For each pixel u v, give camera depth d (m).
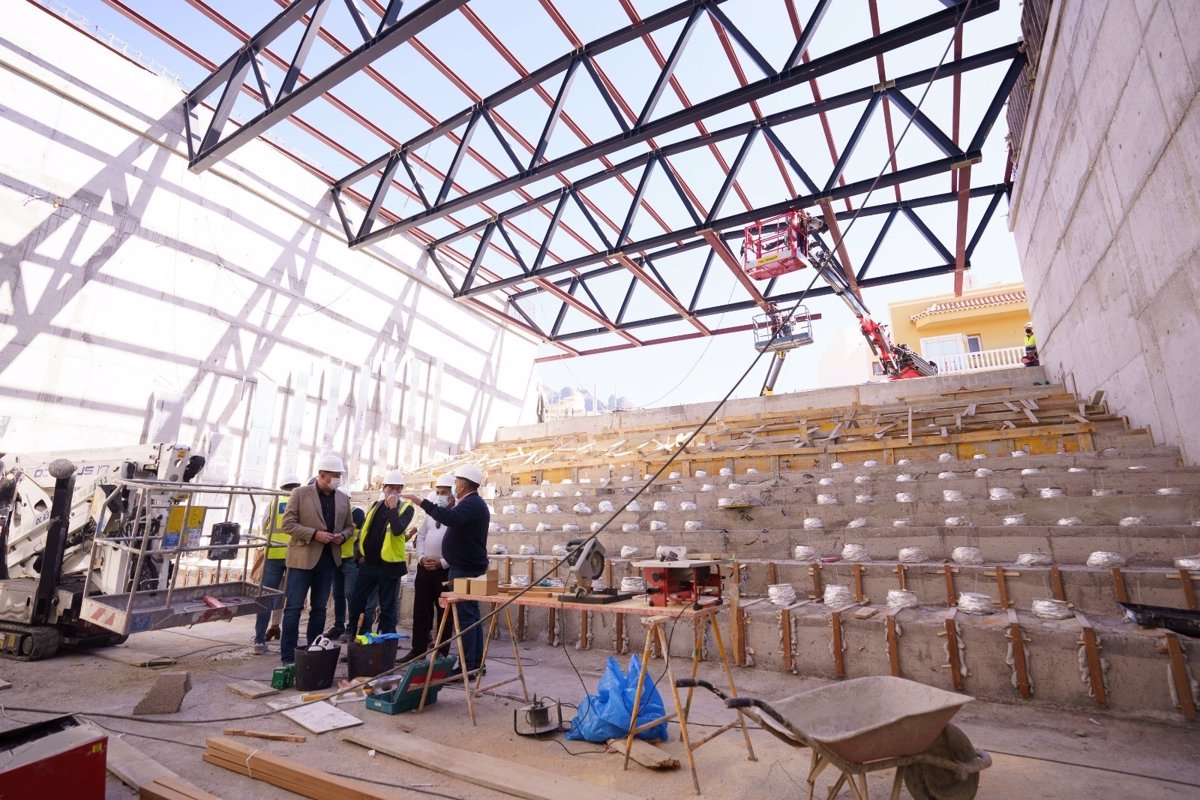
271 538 6.75
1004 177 12.48
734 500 7.86
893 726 2.29
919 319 26.00
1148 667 4.02
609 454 12.79
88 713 4.19
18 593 6.14
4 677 5.17
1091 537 5.50
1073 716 4.07
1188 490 5.71
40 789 2.25
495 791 3.02
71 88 10.93
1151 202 5.96
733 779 3.16
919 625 4.73
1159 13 5.29
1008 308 24.45
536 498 10.23
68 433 10.38
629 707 3.72
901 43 8.05
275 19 10.54
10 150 10.09
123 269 11.39
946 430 9.52
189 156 12.34
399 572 6.50
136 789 3.02
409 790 3.03
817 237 14.96
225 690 4.82
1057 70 8.13
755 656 5.36
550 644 6.62
